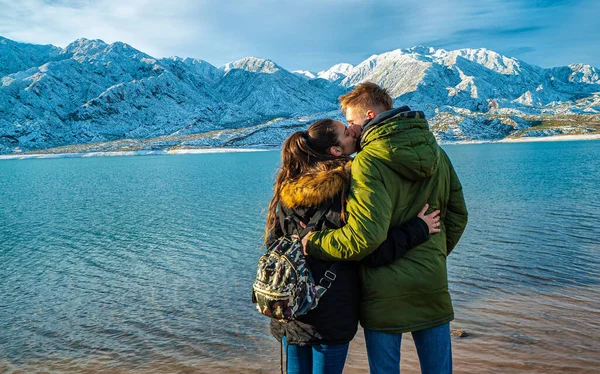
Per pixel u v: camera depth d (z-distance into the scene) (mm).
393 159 2664
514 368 6406
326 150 3041
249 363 7535
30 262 17250
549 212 22094
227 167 89125
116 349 8602
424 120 2832
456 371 6414
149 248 18719
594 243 14945
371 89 3088
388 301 2826
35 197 43312
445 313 2955
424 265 2840
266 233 3176
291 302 2613
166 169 89938
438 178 2906
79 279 14406
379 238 2594
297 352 3002
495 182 38938
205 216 26938
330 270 2787
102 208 33062
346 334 2795
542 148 124188
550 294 9852
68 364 8109
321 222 2795
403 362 6852
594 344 7062
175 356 8055
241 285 12555
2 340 9414
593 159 67500
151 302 11422
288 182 2887
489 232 17766
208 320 9789
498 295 9984
